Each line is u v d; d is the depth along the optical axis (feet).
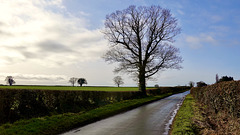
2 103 32.17
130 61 116.06
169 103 81.71
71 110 49.60
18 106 35.55
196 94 92.94
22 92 36.73
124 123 36.81
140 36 120.06
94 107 60.75
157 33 116.26
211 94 49.42
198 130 29.07
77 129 31.68
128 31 118.01
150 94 136.77
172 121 38.68
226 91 35.37
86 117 40.47
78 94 55.72
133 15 118.11
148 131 29.66
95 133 28.60
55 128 30.55
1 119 31.71
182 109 54.24
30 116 37.27
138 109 61.11
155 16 116.67
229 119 32.99
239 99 29.63
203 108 56.49
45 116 38.19
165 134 27.68
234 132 25.13
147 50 116.88
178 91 227.40
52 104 44.68
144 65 113.39
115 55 114.62
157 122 37.63
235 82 32.45
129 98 96.89
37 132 27.68
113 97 80.07
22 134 26.02
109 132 29.14
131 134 27.76
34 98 39.47
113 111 52.21
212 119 38.27
